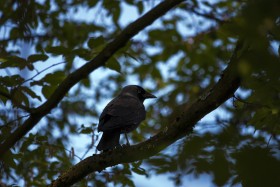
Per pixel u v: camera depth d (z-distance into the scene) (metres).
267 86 6.36
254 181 4.01
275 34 4.41
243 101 7.98
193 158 4.77
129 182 10.60
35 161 11.87
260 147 4.51
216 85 8.16
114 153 8.88
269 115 8.43
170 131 8.27
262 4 3.78
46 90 10.32
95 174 11.50
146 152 8.46
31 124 9.88
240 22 4.11
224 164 4.40
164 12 11.62
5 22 14.51
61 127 16.55
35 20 13.01
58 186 9.25
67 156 12.10
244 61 4.17
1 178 11.66
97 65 10.71
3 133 10.18
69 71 14.45
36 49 16.06
